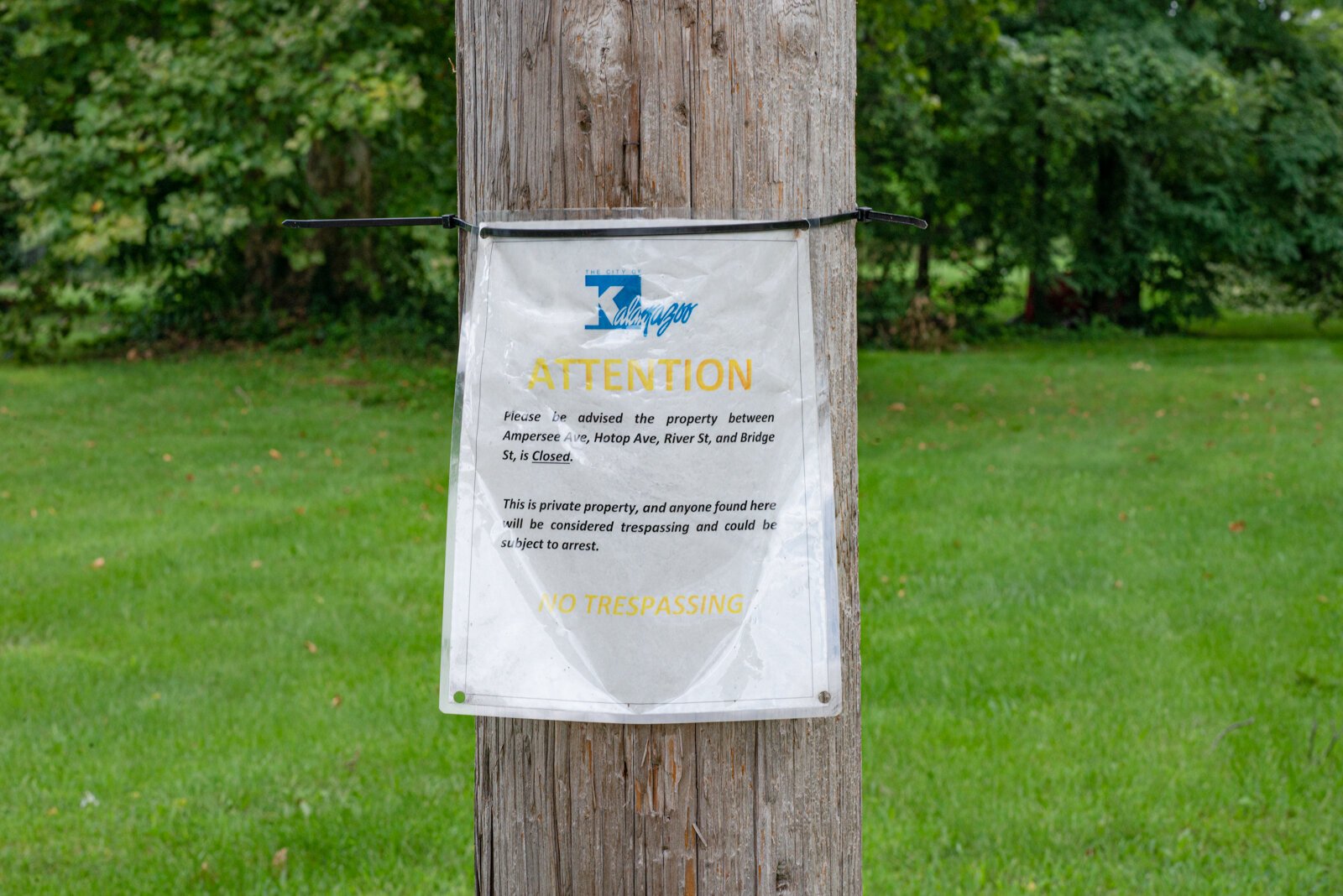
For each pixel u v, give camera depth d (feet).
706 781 5.35
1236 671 17.81
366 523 26.99
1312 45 81.41
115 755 15.30
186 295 59.16
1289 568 23.12
